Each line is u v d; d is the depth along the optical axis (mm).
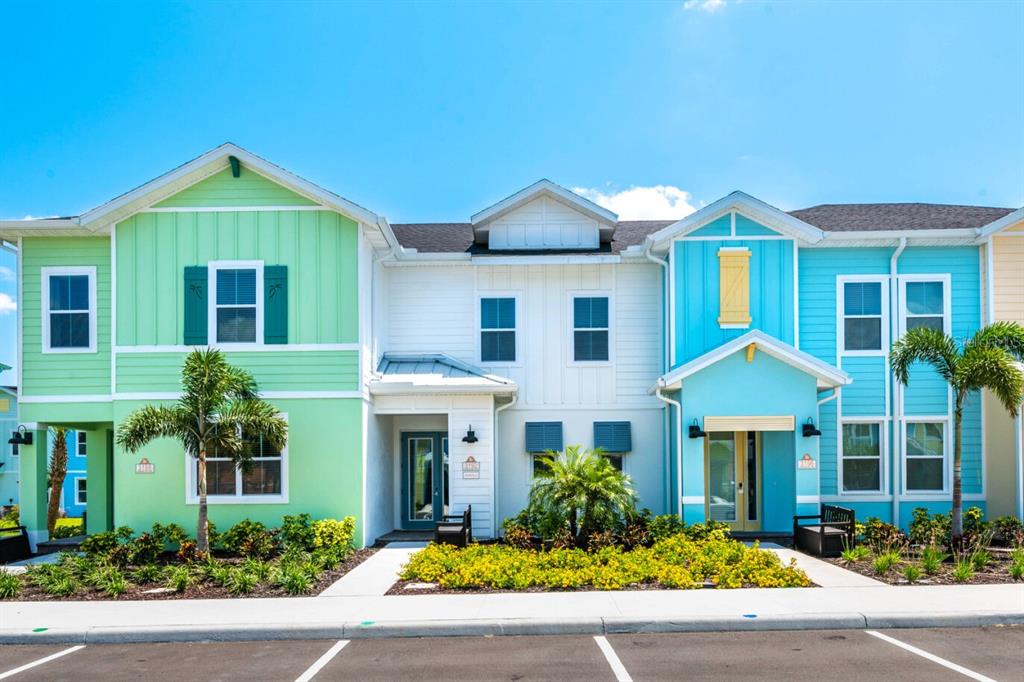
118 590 10164
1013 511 14867
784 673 7039
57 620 8867
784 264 15508
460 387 14695
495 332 16656
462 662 7492
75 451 30234
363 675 7133
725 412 14453
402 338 16703
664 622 8547
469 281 16734
